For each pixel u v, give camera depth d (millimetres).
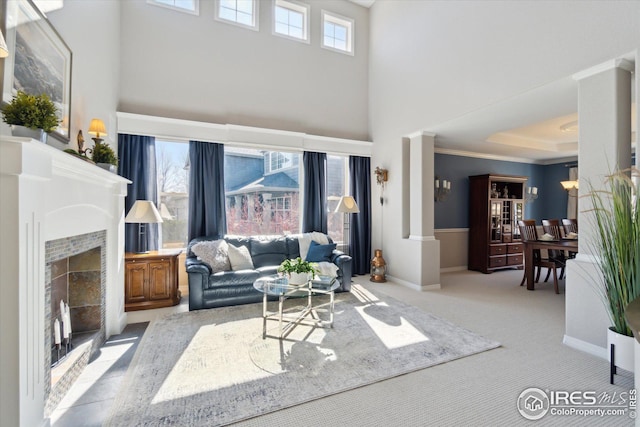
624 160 2383
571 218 6648
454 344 2613
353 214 5488
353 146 5492
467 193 6254
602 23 2416
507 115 3734
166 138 4160
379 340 2688
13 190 1378
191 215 4242
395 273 5000
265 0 4922
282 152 5078
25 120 1596
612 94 2389
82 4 2785
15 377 1367
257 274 3715
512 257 6008
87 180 2285
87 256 2564
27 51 1905
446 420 1676
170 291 3645
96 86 3150
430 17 4234
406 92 4727
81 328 2543
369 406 1793
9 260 1368
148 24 4176
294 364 2264
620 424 1654
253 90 4805
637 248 1954
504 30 3207
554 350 2514
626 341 1941
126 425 1621
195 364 2262
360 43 5727
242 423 1648
